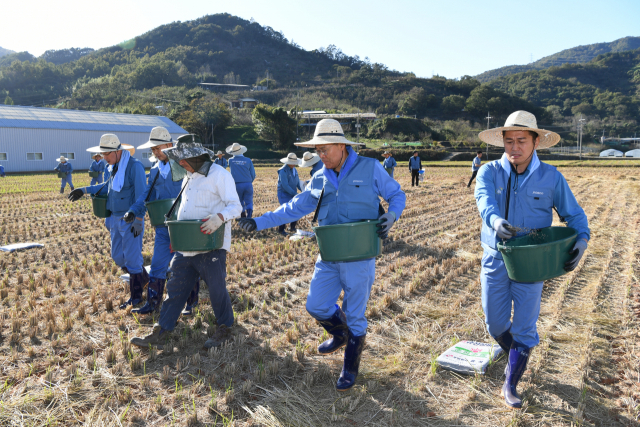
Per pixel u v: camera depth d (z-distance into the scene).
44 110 45.38
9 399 3.18
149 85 138.75
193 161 3.91
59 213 12.71
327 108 124.94
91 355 3.91
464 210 12.87
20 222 11.27
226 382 3.50
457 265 6.94
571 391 3.38
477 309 5.13
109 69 174.50
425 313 5.03
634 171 29.66
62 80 159.62
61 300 5.21
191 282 4.13
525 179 3.23
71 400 3.22
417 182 20.33
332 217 3.49
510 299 3.38
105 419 2.99
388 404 3.25
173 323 4.10
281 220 3.75
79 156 43.50
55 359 3.76
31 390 3.32
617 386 3.47
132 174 5.04
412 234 9.61
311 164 9.73
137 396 3.30
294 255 7.64
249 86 158.00
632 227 9.83
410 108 126.88
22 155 39.84
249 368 3.73
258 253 7.73
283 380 3.54
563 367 3.75
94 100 106.12
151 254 7.59
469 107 123.88
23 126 39.72
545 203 3.22
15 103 132.38
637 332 4.41
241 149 10.19
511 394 3.19
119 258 5.34
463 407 3.19
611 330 4.50
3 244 8.55
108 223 5.29
